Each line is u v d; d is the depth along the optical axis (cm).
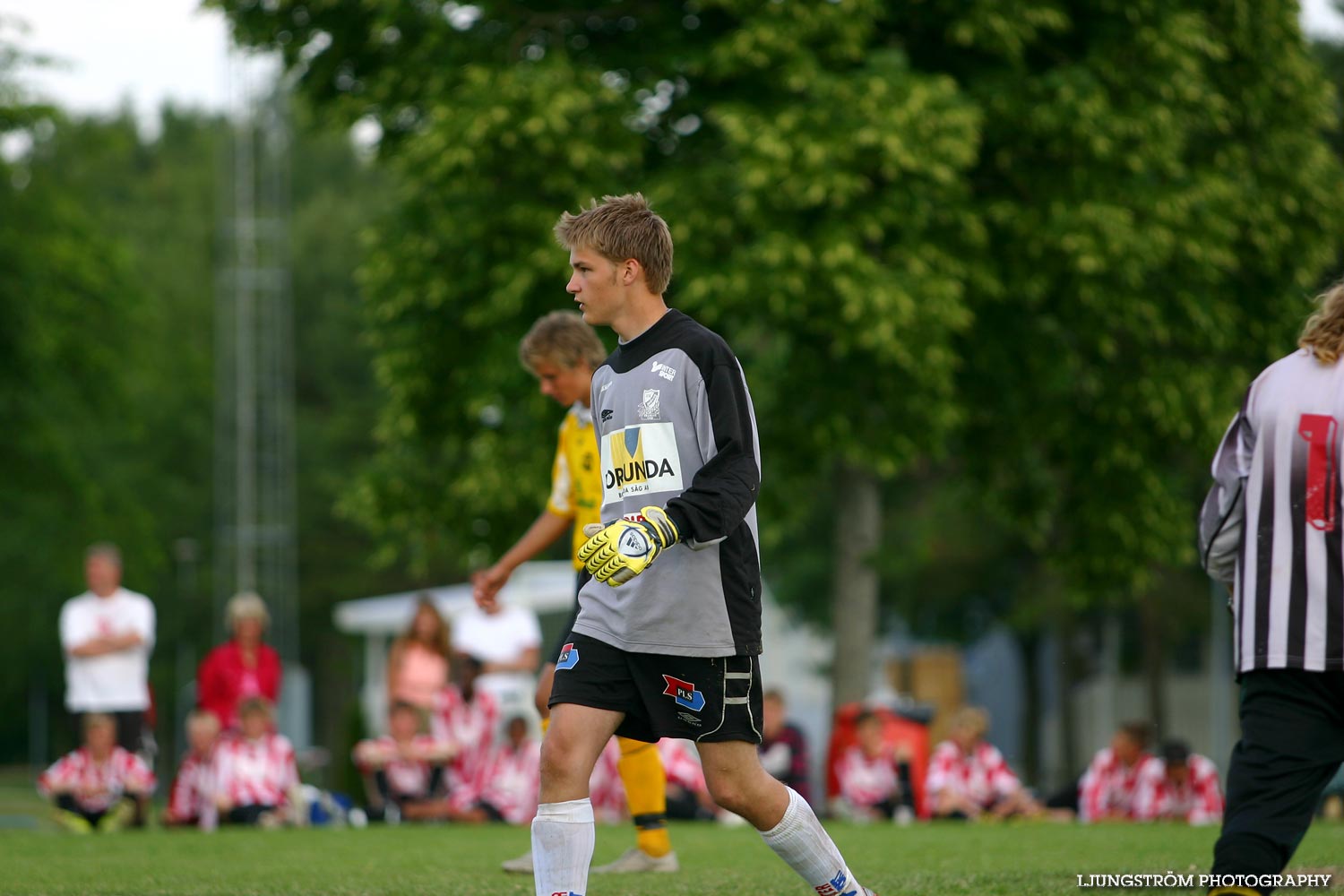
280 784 4319
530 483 5566
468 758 4762
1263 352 6288
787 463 5844
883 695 11056
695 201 5359
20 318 9669
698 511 1337
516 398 5647
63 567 10856
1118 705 15188
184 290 18025
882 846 2603
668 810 4322
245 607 4594
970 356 5953
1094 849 2472
